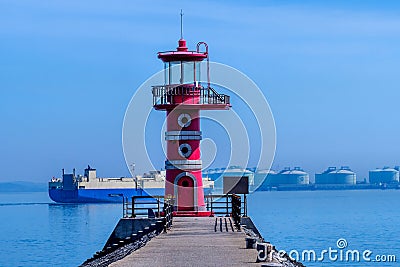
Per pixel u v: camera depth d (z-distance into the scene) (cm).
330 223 9850
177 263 2580
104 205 16500
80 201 17038
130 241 4103
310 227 9044
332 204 17700
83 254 6525
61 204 17412
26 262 6075
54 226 10231
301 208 15212
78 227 9862
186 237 3438
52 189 17675
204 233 3622
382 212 13150
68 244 7469
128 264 2562
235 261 2619
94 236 8319
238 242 3209
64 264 5822
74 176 17250
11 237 8519
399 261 5453
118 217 11600
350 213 12762
